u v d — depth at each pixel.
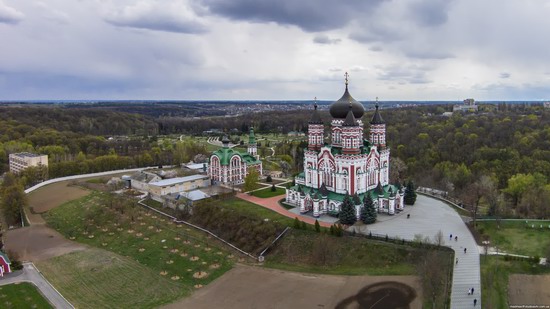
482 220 136.75
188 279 109.94
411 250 113.56
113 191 196.75
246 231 137.50
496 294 93.56
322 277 106.81
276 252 124.19
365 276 105.62
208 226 147.75
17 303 99.75
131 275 113.81
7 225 164.38
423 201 162.75
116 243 138.50
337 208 144.25
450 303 90.56
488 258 109.31
